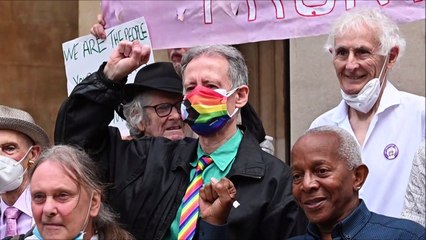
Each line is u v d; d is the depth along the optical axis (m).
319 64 6.80
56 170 4.00
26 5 7.92
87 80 4.59
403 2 5.06
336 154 3.89
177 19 5.52
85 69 5.68
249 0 5.36
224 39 5.42
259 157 4.44
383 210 4.77
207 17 5.45
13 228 4.92
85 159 4.11
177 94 5.05
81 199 4.02
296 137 6.90
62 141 4.61
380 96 4.84
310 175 3.89
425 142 4.31
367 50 4.67
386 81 4.88
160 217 4.48
